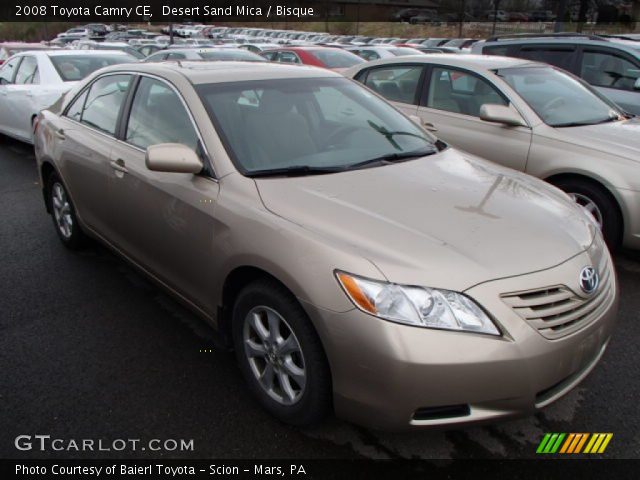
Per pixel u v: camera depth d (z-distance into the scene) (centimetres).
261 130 314
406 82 600
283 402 262
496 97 520
